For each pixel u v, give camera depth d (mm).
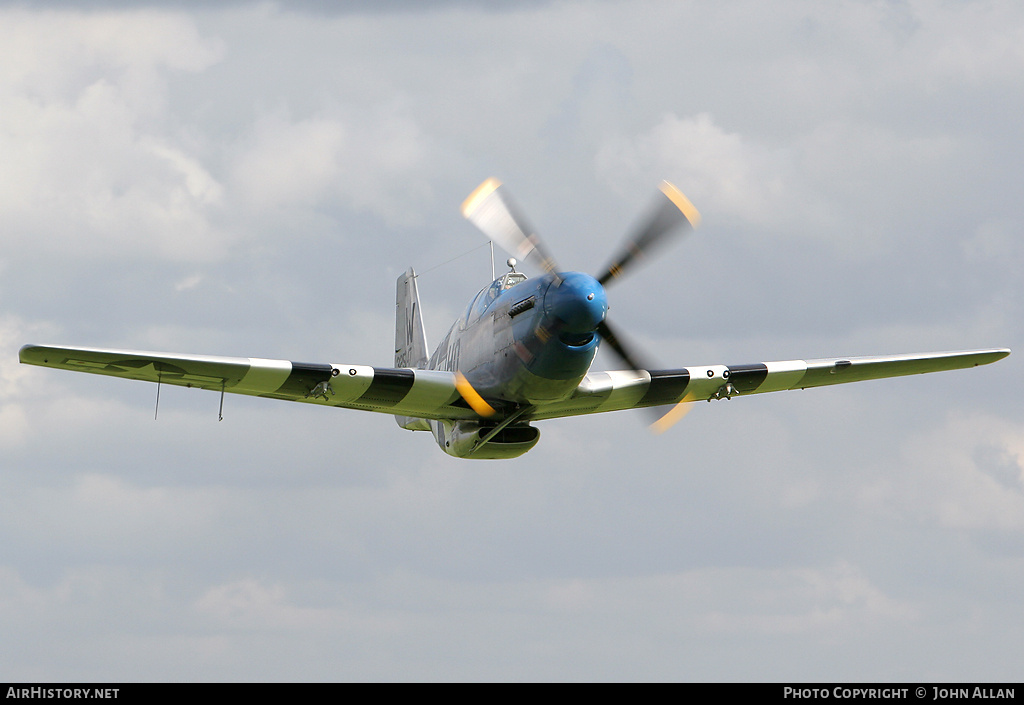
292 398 68688
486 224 63656
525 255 63094
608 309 60656
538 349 61938
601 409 74062
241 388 66750
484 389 67250
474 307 69062
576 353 61438
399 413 71562
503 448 71812
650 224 64188
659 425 74375
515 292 64312
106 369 63344
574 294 59938
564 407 72125
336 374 65688
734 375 73562
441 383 67688
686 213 64125
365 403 69562
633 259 64188
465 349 68875
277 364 64375
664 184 64312
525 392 65000
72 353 60531
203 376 64812
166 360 62281
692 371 72500
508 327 64125
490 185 63750
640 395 72625
